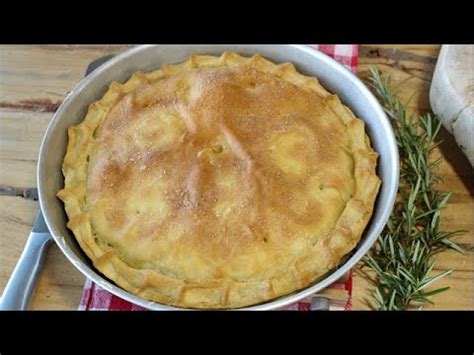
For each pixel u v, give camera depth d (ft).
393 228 1.39
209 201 1.26
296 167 1.33
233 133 1.34
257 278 1.23
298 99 1.45
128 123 1.43
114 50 1.78
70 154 1.42
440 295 1.34
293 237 1.26
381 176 1.40
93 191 1.35
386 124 1.40
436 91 1.54
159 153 1.34
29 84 1.71
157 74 1.56
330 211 1.31
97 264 1.24
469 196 1.48
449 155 1.55
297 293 1.18
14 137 1.60
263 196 1.26
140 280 1.23
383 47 1.77
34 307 1.32
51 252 1.39
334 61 1.51
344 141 1.43
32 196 1.50
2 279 1.38
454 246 1.35
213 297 1.20
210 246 1.24
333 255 1.23
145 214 1.29
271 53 1.59
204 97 1.40
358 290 1.35
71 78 1.73
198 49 1.60
